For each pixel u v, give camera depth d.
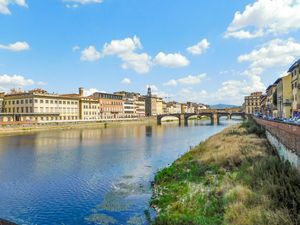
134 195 26.86
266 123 51.84
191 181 28.02
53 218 21.80
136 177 34.06
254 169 24.70
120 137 86.56
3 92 160.00
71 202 25.23
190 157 40.41
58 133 103.25
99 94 190.12
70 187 29.97
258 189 20.22
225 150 38.44
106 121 151.25
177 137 85.44
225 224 16.53
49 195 27.23
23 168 39.78
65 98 152.38
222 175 27.83
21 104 138.62
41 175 35.44
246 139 49.75
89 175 35.34
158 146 63.25
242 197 18.89
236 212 17.14
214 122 187.00
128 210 23.08
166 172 32.50
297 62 57.06
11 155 51.38
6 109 145.38
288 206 16.27
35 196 26.98
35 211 23.23
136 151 55.66
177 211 21.03
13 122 108.12
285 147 28.39
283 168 22.70
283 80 73.50
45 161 45.16
